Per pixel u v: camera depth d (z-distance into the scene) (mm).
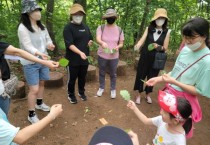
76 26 3719
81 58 3855
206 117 4242
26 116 3832
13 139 1612
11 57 2498
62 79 4812
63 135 3525
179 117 1940
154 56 3973
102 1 6332
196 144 3510
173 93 2418
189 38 2102
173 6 6102
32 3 3090
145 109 4301
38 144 3318
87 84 5059
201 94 2221
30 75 3379
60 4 7043
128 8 6223
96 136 1132
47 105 4168
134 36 6863
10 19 5234
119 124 3855
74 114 4004
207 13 6348
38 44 3303
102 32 4066
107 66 4355
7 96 2422
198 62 2205
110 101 4469
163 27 3854
